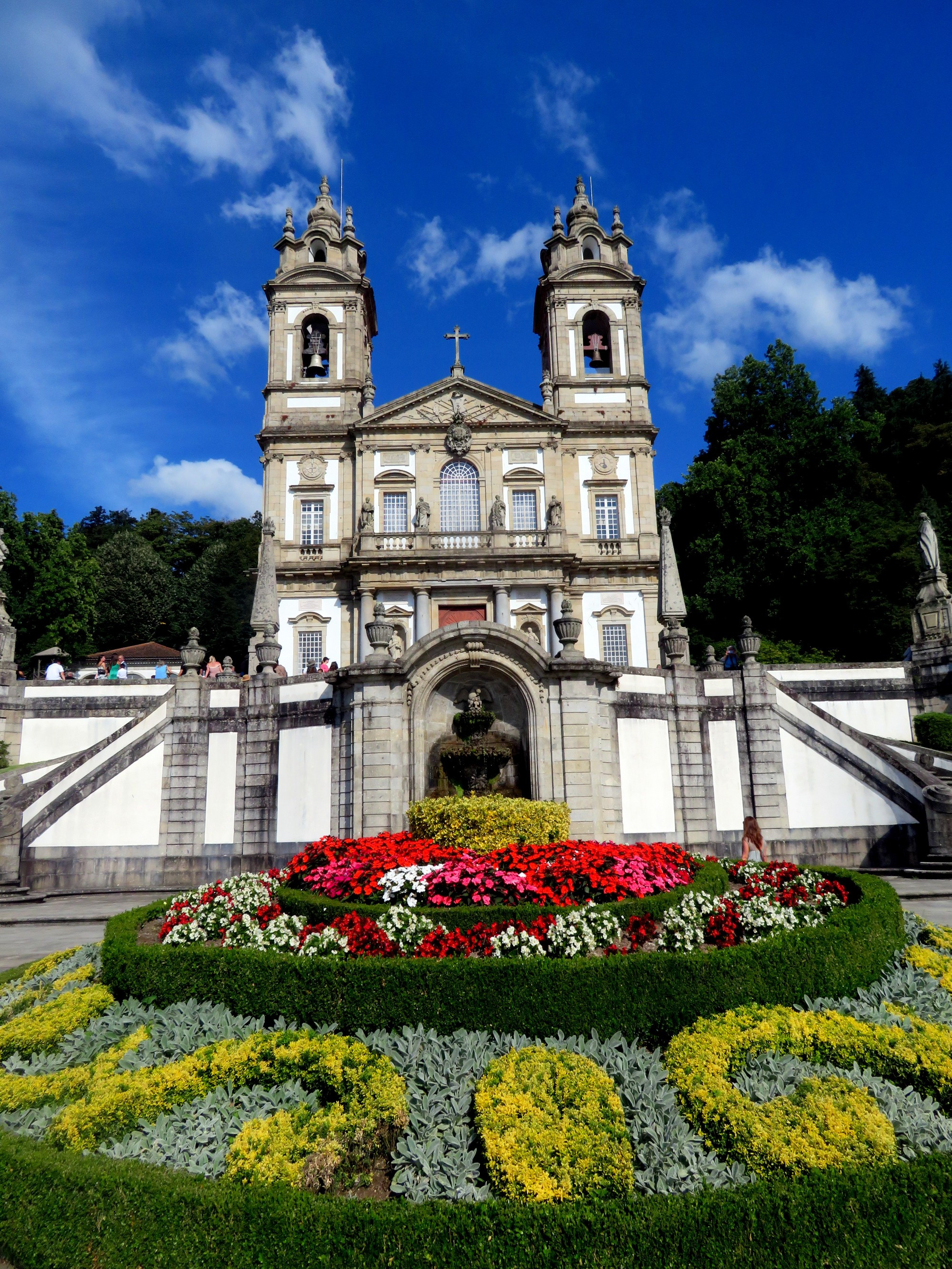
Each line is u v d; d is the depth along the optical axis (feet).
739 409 179.22
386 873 33.37
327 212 151.12
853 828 70.38
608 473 138.10
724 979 24.70
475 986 24.03
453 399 137.59
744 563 159.33
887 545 150.51
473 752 52.60
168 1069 22.36
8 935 51.16
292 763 68.74
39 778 77.05
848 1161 17.39
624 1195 17.06
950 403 209.87
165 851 70.90
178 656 176.24
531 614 125.80
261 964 26.35
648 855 35.65
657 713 70.28
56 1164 17.75
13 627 93.71
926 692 91.61
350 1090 21.12
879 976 28.73
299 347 143.95
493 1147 17.97
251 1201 16.20
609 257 151.02
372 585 125.18
